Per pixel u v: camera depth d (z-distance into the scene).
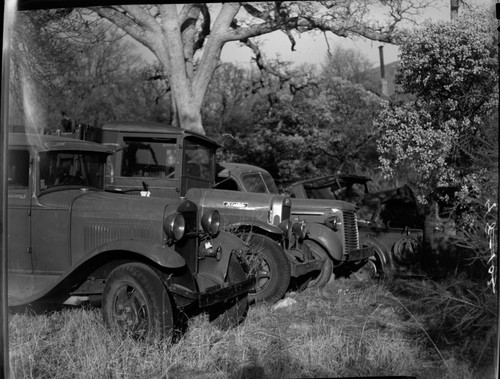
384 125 9.68
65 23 9.59
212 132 19.58
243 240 7.45
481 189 6.29
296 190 10.73
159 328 5.29
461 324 5.41
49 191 6.21
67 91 14.86
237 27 14.33
